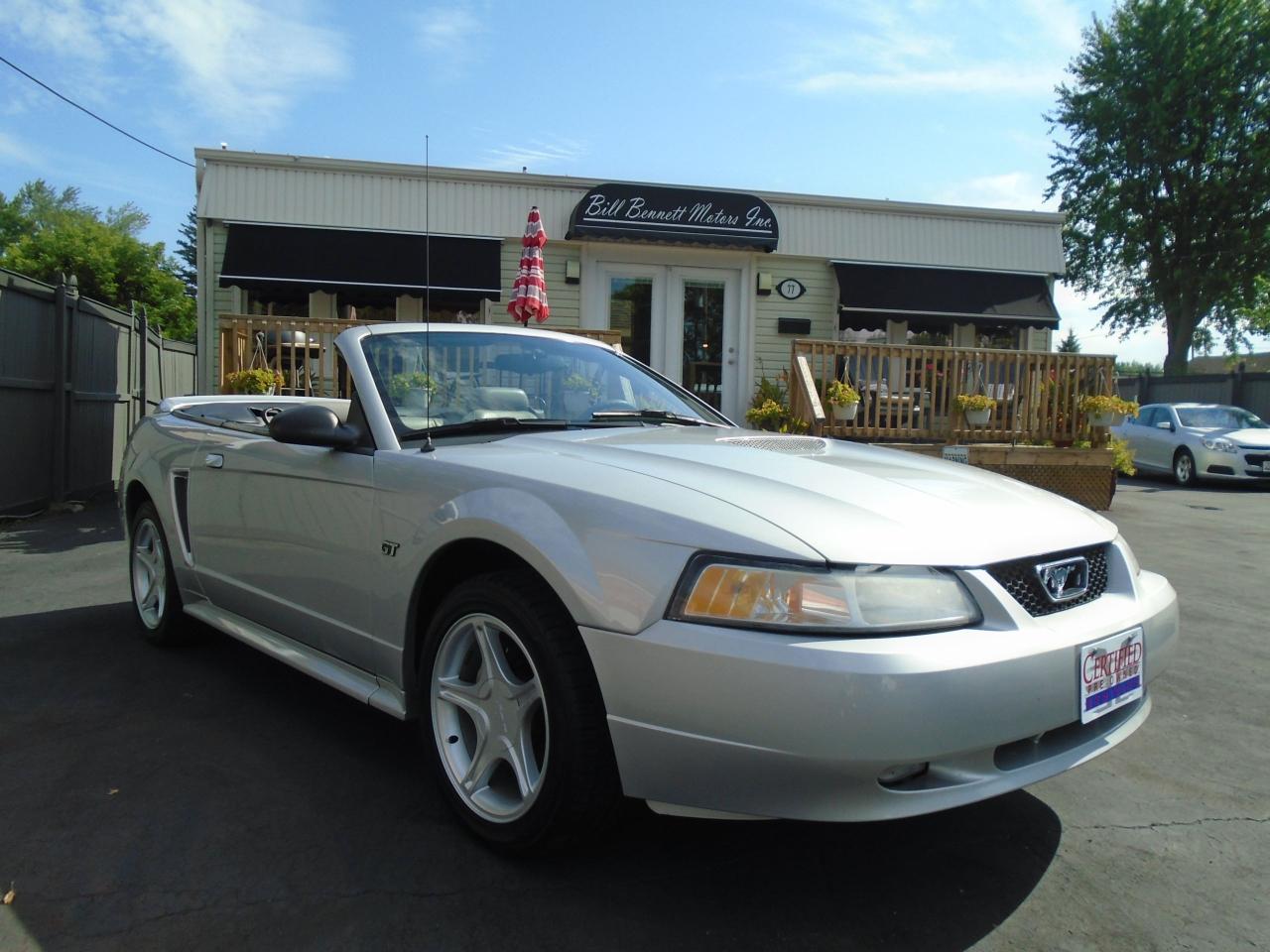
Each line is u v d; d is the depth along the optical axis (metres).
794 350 9.86
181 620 4.35
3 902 2.27
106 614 5.10
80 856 2.50
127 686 3.90
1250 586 6.48
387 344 3.34
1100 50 31.00
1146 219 30.94
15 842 2.56
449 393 3.28
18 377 8.29
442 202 11.03
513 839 2.43
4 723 3.46
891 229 12.06
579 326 11.49
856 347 9.95
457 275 10.78
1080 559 2.49
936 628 2.09
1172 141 29.67
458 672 2.70
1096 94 31.00
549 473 2.52
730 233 11.16
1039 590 2.34
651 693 2.11
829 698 1.94
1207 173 29.55
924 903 2.36
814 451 2.97
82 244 38.88
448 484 2.67
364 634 2.98
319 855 2.52
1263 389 20.44
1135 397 24.23
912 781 2.06
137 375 11.80
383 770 3.09
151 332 12.56
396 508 2.82
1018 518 2.49
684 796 2.12
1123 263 31.89
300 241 10.58
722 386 11.94
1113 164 31.00
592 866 2.50
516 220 11.17
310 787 2.94
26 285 8.37
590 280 11.52
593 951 2.12
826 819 2.01
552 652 2.29
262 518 3.49
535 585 2.41
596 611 2.19
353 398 3.17
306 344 8.59
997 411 10.17
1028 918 2.30
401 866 2.47
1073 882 2.49
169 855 2.51
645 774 2.15
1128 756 3.41
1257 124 28.81
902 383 9.99
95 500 9.81
